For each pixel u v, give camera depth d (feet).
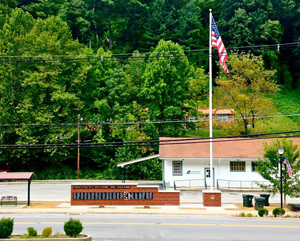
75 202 99.60
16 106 167.02
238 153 135.33
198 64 272.10
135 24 277.23
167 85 178.70
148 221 79.10
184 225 75.10
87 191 99.66
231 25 266.98
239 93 173.68
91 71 184.03
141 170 163.43
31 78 156.97
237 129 172.14
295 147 99.71
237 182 134.92
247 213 89.10
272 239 64.44
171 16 267.59
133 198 99.50
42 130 165.89
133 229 70.95
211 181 99.86
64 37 184.75
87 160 188.75
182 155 134.00
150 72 178.50
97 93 182.70
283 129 202.69
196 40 264.11
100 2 279.69
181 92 185.47
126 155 167.02
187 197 115.85
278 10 285.84
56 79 169.68
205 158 133.49
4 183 149.28
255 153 135.44
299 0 294.46
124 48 267.59
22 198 114.93
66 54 173.27
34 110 163.84
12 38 163.32
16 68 161.79
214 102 183.93
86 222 77.56
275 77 256.52
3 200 102.78
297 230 71.67
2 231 58.75
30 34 167.84
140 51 264.31
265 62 266.98
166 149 137.28
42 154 181.57
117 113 178.29
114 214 88.94
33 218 82.79
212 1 306.76
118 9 274.98
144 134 170.30
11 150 166.81
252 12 270.67
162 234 67.21
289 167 92.27
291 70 297.12
